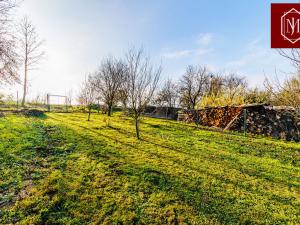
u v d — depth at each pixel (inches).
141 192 326.0
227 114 924.6
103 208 288.7
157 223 267.6
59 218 268.8
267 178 395.9
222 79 2437.3
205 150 543.5
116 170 388.2
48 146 498.3
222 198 323.3
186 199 315.3
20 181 339.0
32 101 1772.9
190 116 1139.9
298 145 617.0
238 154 524.1
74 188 327.3
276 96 281.3
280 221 277.4
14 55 686.5
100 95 1374.3
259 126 790.5
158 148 540.4
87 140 566.9
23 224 254.4
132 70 642.2
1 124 629.9
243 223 272.5
